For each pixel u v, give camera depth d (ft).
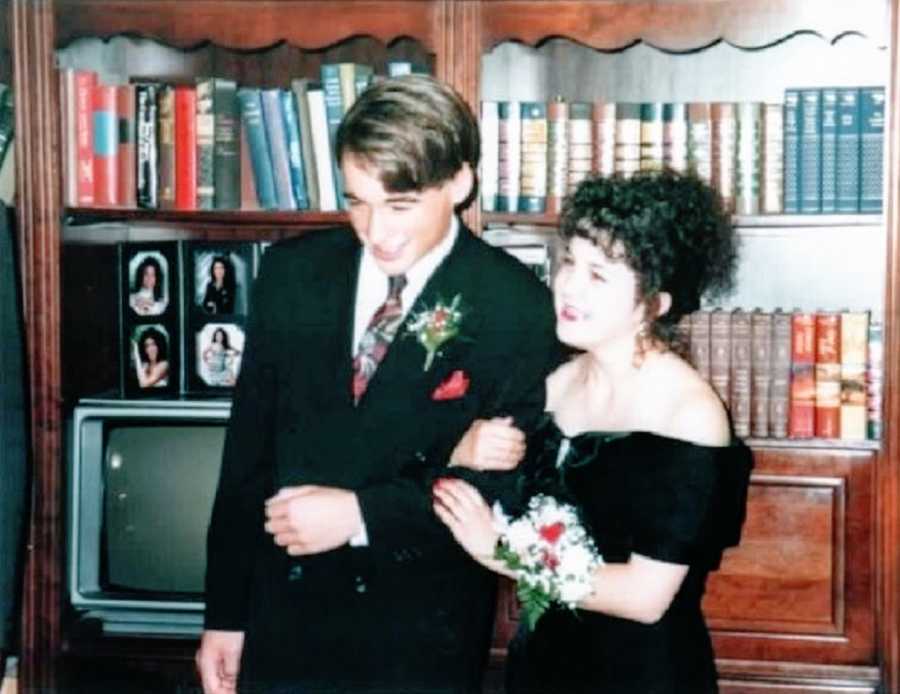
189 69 8.70
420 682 5.86
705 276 5.49
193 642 7.84
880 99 7.46
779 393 7.56
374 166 5.60
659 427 5.25
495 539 5.46
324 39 7.48
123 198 7.85
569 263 5.36
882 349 7.37
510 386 5.78
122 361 7.97
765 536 7.48
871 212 7.50
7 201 7.77
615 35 7.30
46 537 7.71
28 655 7.74
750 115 7.60
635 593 5.17
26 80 7.57
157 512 7.73
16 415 7.14
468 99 7.39
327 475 5.86
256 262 7.90
